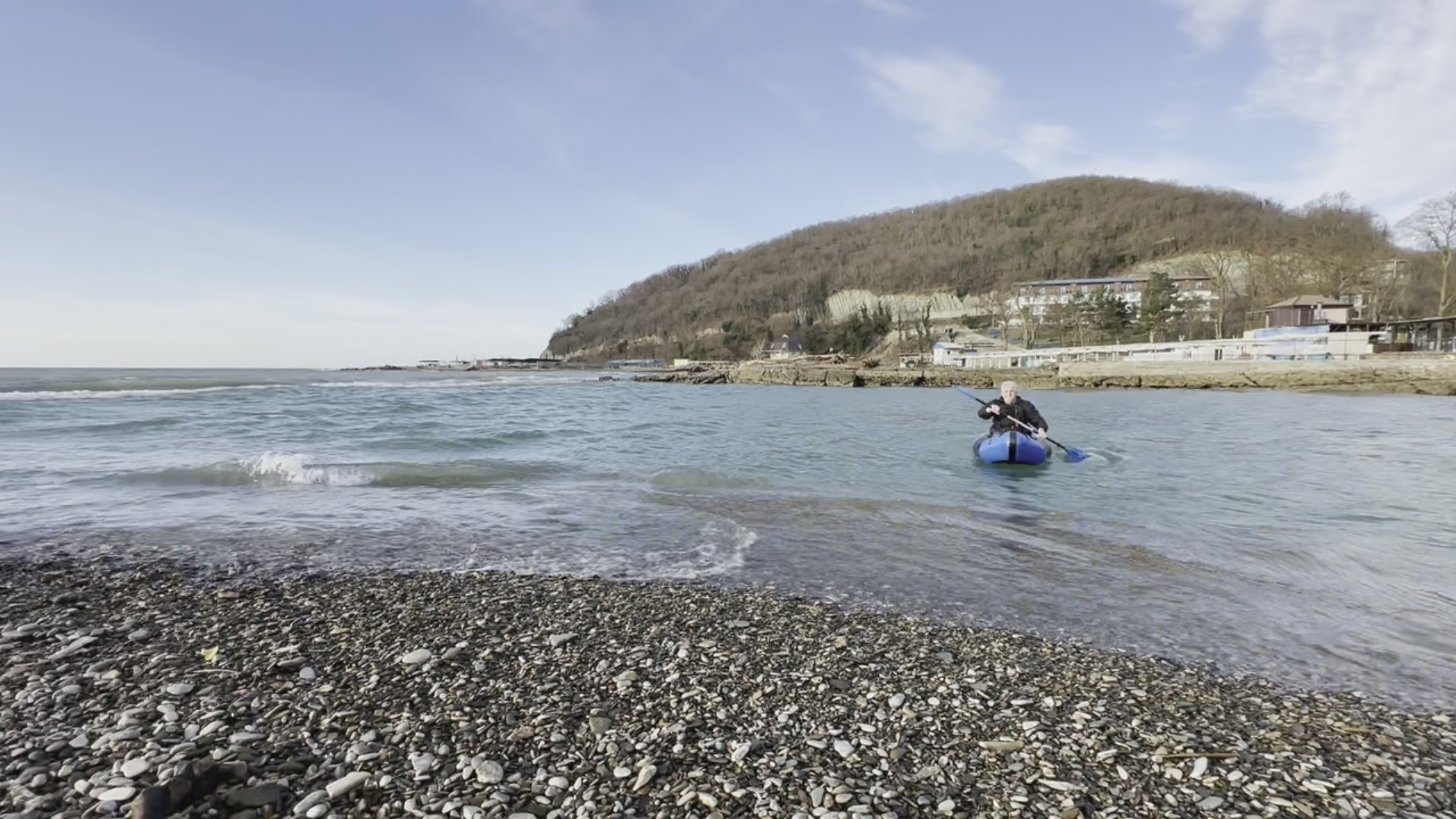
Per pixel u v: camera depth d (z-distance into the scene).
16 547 8.01
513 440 19.23
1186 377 56.31
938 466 14.88
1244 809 3.40
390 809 3.21
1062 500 11.14
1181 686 4.80
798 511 10.30
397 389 51.16
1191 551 8.24
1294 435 21.00
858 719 4.26
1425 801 3.49
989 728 4.18
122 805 3.14
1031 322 111.94
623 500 11.09
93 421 22.70
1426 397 43.38
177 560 7.59
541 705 4.32
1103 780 3.63
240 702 4.25
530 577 7.16
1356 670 5.09
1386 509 10.49
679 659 5.12
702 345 174.62
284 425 22.66
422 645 5.27
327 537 8.67
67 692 4.31
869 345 139.00
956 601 6.53
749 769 3.65
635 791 3.43
